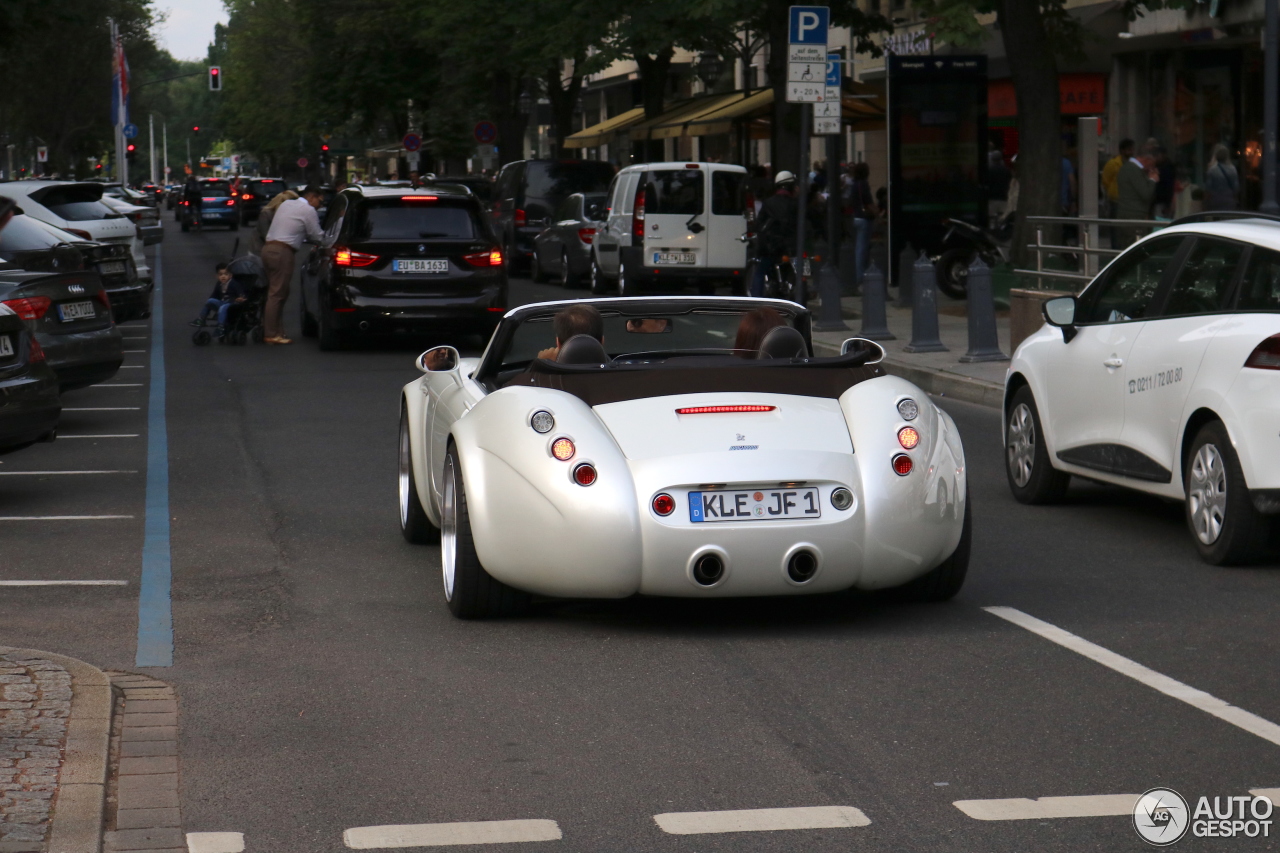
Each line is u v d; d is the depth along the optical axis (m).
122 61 83.69
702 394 7.82
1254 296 9.23
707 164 31.77
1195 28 27.91
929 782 5.67
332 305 22.69
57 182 28.28
